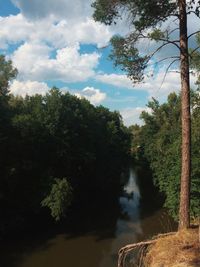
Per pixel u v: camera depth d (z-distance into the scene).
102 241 40.50
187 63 16.03
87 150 55.91
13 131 45.06
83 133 55.66
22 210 44.19
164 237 15.91
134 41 16.56
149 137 80.94
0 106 45.06
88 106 67.75
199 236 14.41
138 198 65.25
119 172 76.38
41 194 44.09
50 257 36.12
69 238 41.34
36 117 49.00
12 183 43.03
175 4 15.90
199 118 27.78
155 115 81.62
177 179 37.44
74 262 35.16
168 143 59.00
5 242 39.41
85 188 60.84
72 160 52.91
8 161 43.31
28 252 37.09
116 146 74.44
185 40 15.98
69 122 52.16
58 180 44.94
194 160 33.47
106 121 79.31
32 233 42.38
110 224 47.03
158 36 16.20
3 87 61.56
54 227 44.97
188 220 16.14
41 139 47.31
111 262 35.12
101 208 56.41
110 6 16.17
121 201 62.38
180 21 15.94
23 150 45.50
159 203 60.12
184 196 16.17
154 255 14.62
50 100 51.16
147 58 16.55
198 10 15.68
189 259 13.38
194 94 26.05
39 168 46.53
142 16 16.08
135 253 16.98
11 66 62.34
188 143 16.14
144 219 49.47
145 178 92.06
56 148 49.22
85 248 38.44
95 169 64.31
